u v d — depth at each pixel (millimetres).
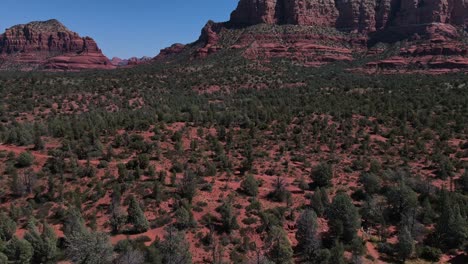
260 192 48875
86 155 57156
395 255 38188
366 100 99062
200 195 46531
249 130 75125
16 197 45469
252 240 38625
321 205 43500
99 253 31891
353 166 60125
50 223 40844
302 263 35500
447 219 39469
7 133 64438
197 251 36719
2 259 29859
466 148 66062
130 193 45875
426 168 59625
